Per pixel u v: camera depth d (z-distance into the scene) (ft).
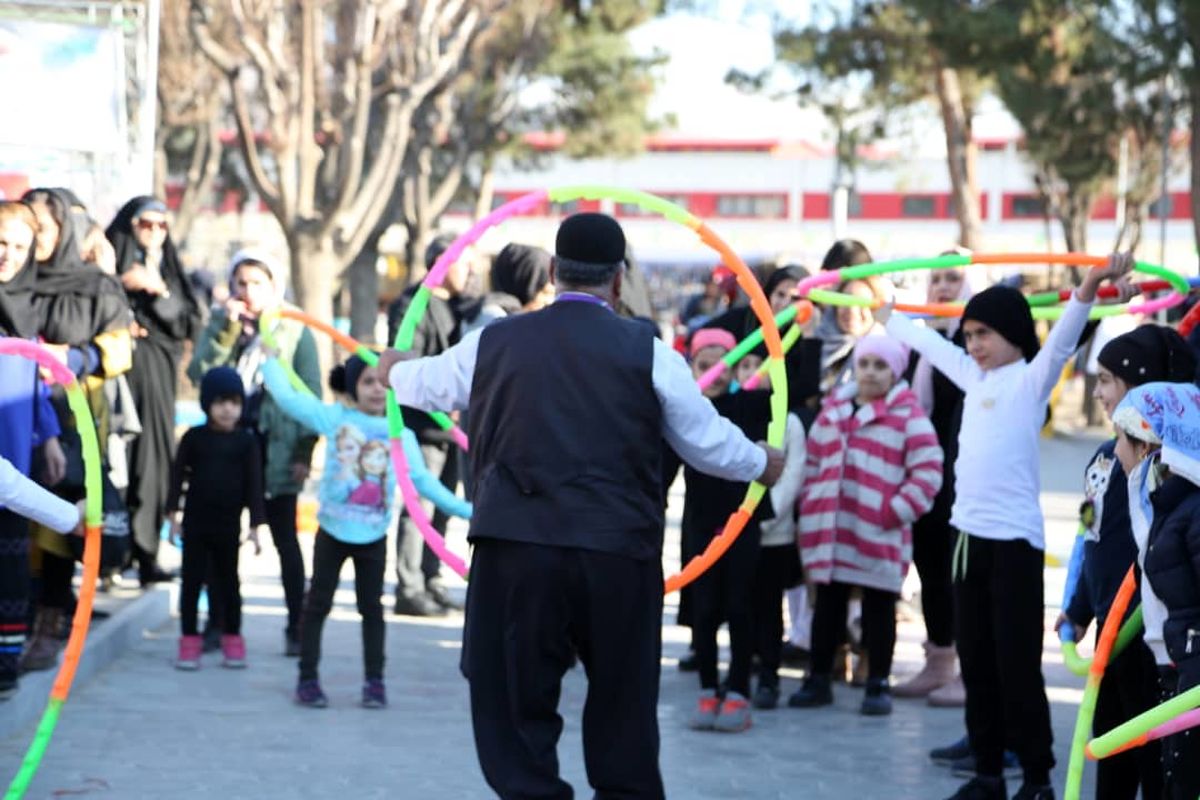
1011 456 22.89
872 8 91.97
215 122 120.37
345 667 32.58
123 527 29.09
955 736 27.86
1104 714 21.07
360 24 70.95
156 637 35.24
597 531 17.26
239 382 32.07
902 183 137.18
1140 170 118.52
